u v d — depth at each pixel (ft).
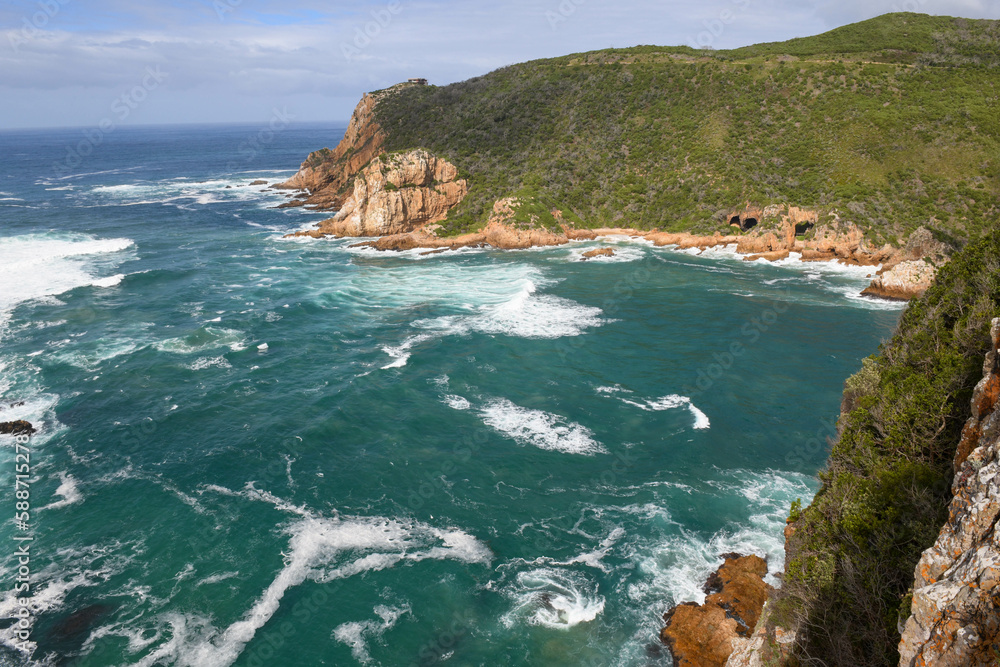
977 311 46.91
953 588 23.24
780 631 42.47
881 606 35.35
